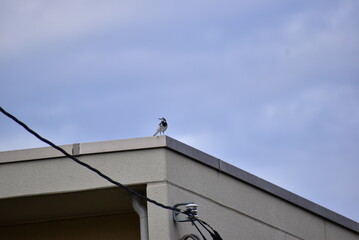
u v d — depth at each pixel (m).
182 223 12.73
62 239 13.91
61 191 12.64
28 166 12.88
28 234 14.05
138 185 12.61
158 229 12.25
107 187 12.54
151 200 11.52
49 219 14.06
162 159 12.64
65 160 12.81
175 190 12.69
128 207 13.65
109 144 12.76
